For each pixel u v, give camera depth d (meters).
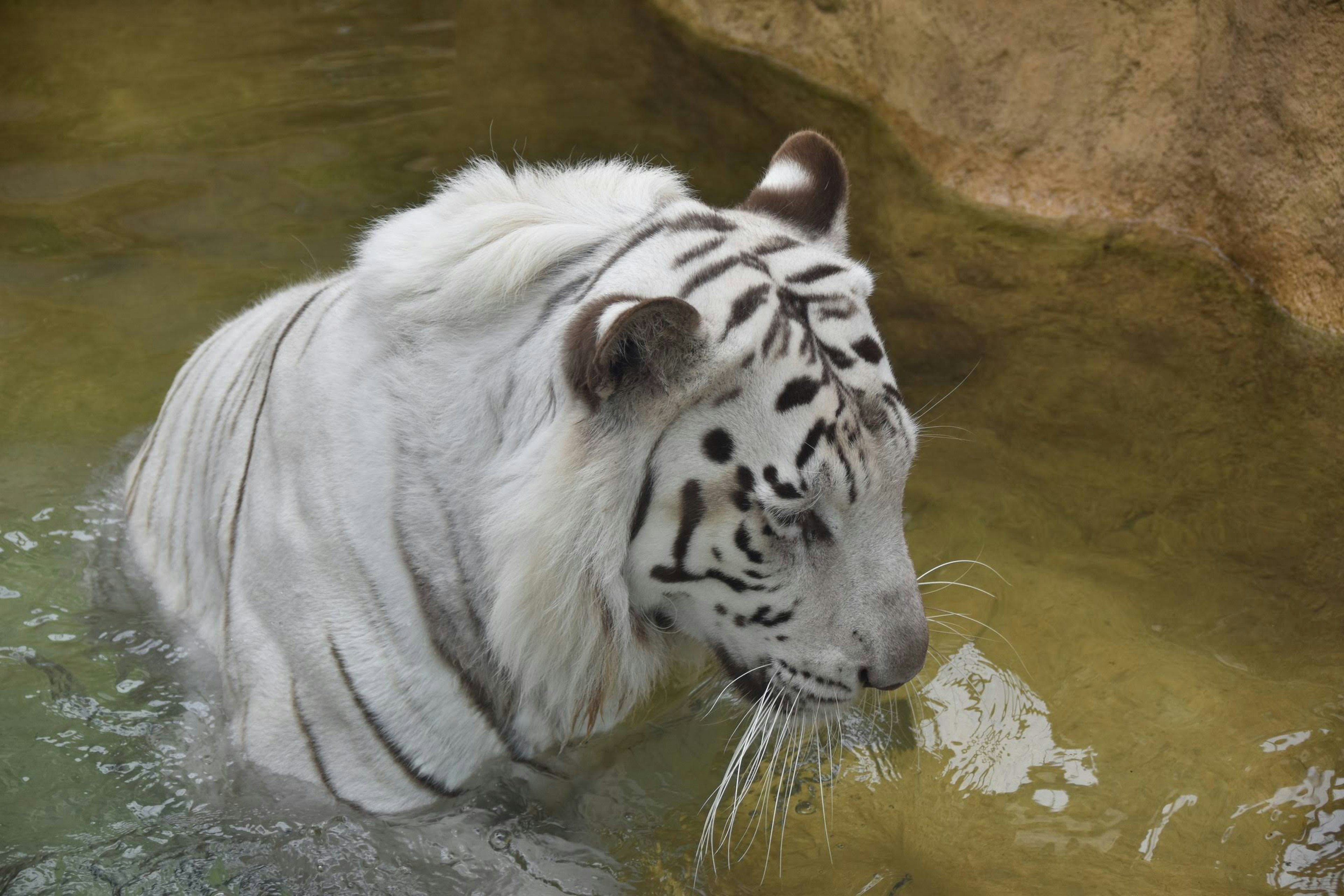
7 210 5.70
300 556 3.20
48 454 4.47
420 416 3.08
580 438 2.79
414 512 3.08
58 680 3.65
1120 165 6.05
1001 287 5.61
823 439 2.84
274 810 3.28
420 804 3.27
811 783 3.51
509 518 2.88
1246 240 5.61
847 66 7.01
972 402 4.90
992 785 3.49
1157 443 4.69
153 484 4.02
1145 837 3.31
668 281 2.88
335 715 3.17
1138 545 4.27
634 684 3.29
